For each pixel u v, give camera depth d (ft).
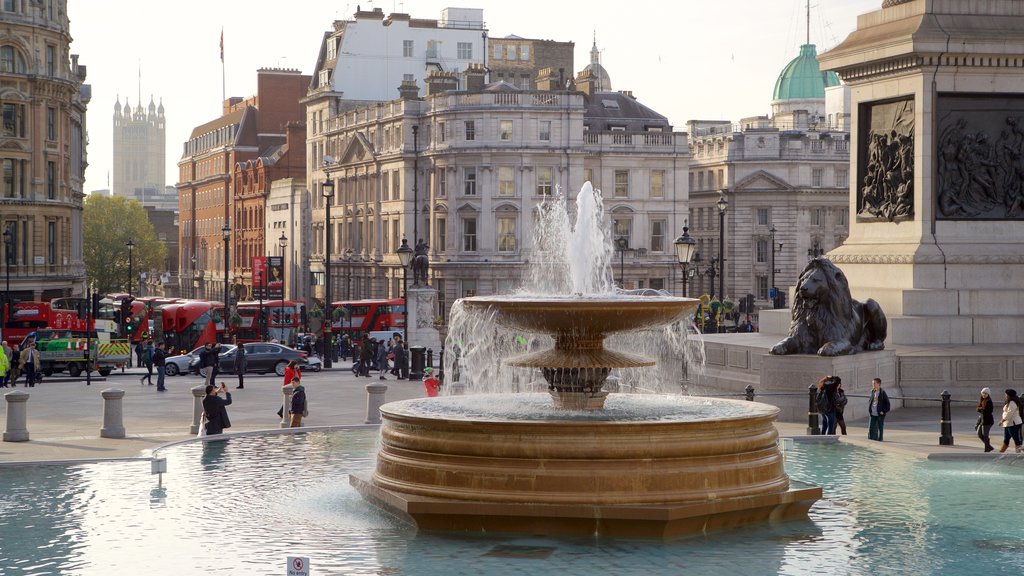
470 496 60.03
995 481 73.67
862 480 73.82
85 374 197.67
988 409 82.94
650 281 360.69
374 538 59.16
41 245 291.99
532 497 59.06
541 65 463.01
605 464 59.16
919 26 119.14
